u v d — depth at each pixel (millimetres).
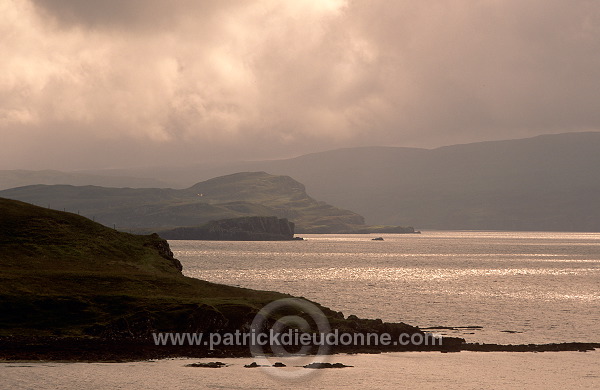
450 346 104000
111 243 143875
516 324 133125
